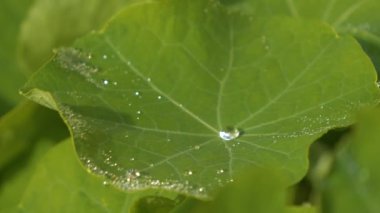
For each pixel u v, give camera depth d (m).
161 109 0.28
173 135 0.27
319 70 0.28
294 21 0.29
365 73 0.28
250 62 0.29
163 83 0.28
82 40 0.29
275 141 0.27
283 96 0.28
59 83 0.28
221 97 0.28
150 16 0.29
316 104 0.28
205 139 0.27
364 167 0.27
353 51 0.28
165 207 0.26
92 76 0.28
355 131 0.27
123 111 0.28
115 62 0.29
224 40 0.29
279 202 0.24
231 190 0.24
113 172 0.26
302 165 0.26
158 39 0.29
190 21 0.29
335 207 0.27
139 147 0.27
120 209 0.29
